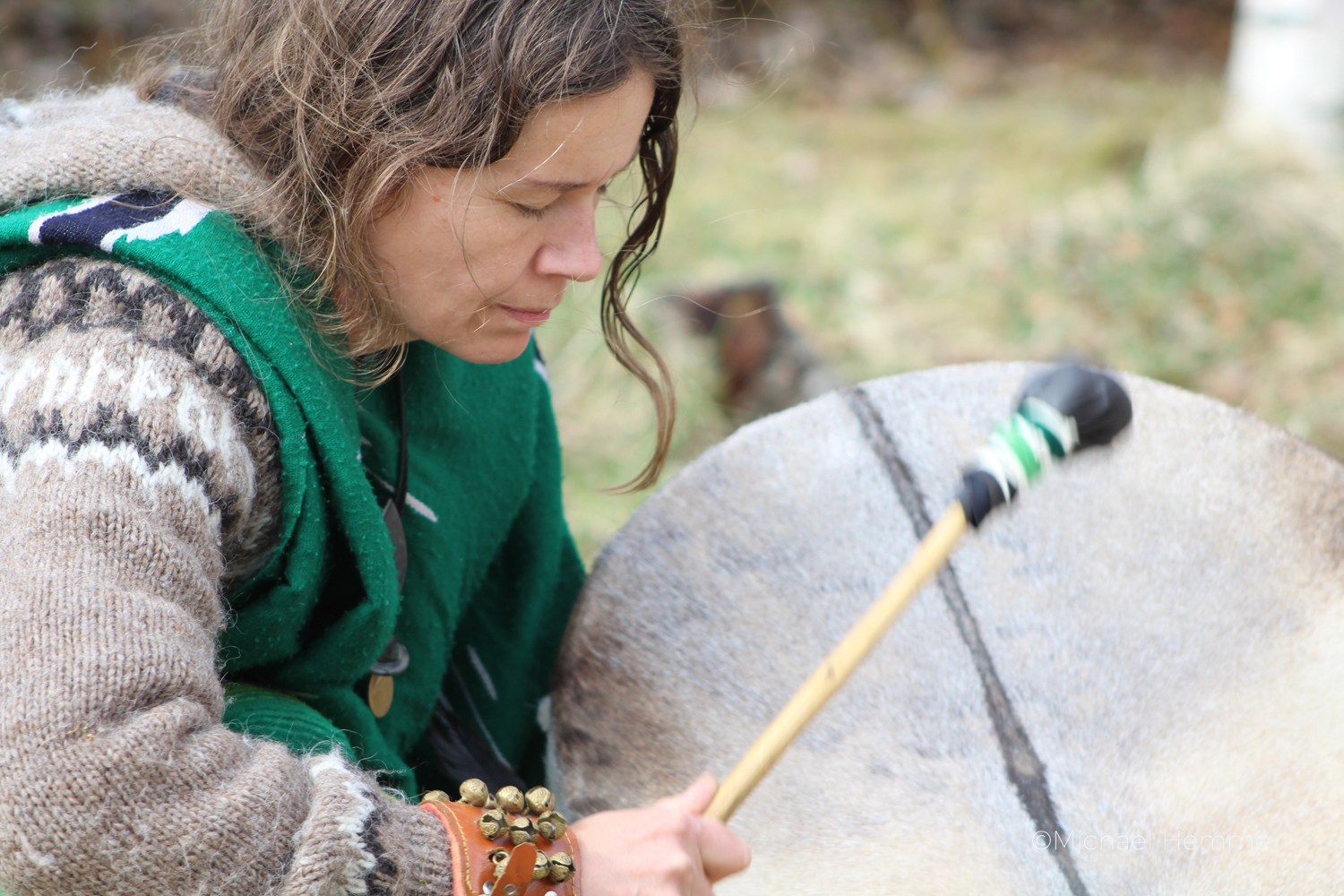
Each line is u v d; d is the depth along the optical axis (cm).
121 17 472
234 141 100
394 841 83
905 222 396
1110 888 107
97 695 75
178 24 466
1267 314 332
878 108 519
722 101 485
